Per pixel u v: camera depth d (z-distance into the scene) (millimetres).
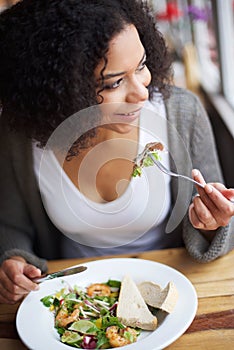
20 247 1300
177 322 865
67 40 896
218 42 2322
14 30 957
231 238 1079
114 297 994
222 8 2252
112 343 843
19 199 1337
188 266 1085
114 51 891
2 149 1282
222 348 830
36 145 1131
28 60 936
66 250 1391
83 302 965
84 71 910
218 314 915
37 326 900
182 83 2814
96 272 1062
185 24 3576
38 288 1000
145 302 939
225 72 2361
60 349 834
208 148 1325
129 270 1055
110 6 933
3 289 1011
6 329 948
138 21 1015
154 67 1105
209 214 986
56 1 932
